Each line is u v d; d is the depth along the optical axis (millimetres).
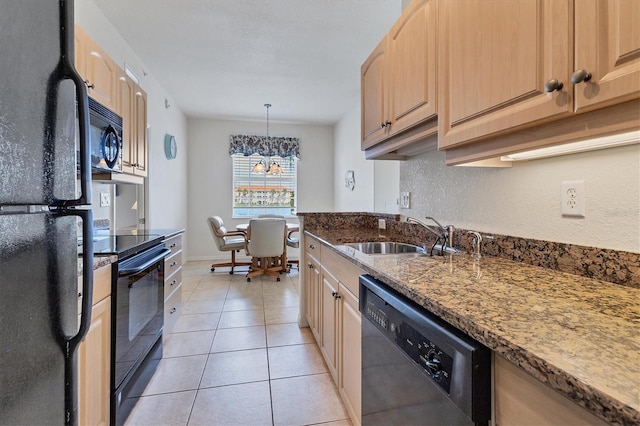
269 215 5645
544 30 725
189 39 2992
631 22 563
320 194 6262
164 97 4270
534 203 1122
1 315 521
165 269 2234
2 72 518
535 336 533
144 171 2543
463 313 640
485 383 580
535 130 792
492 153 939
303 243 2658
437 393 688
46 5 643
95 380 1283
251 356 2125
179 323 2689
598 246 913
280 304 3203
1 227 521
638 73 552
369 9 2549
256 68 3635
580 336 534
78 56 1543
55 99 678
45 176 642
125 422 1499
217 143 5797
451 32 1078
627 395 373
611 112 624
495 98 872
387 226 2336
